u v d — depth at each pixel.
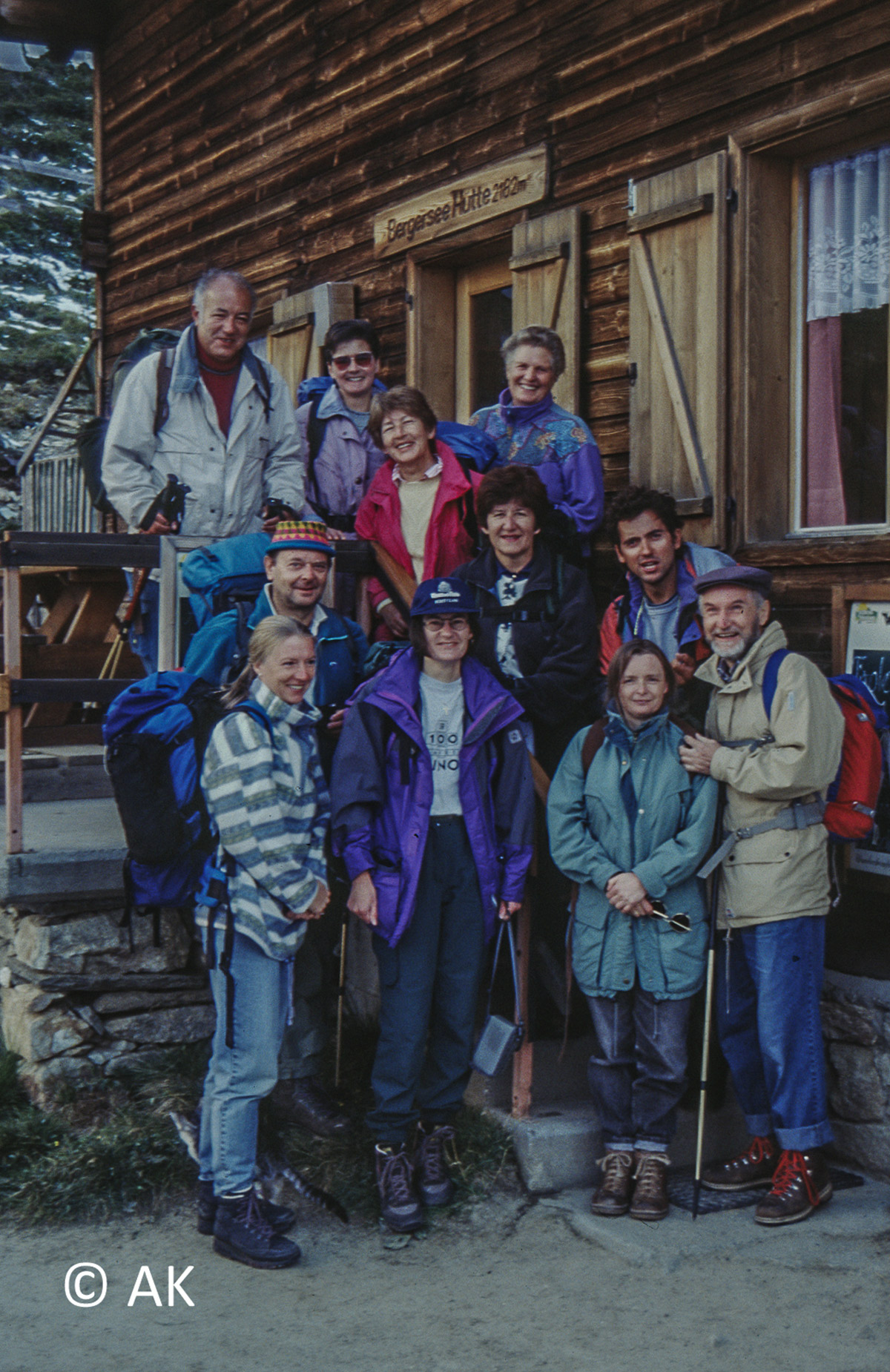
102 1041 4.55
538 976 4.36
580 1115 4.18
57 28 9.39
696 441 4.75
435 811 3.86
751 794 3.71
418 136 6.33
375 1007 4.92
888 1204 3.91
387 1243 3.70
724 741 3.85
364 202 6.74
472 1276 3.53
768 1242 3.66
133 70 9.05
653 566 4.12
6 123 24.14
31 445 10.30
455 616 3.78
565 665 4.12
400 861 3.79
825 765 3.68
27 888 4.33
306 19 7.13
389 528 4.55
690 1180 4.09
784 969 3.75
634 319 5.04
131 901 4.08
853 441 4.53
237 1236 3.61
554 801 3.94
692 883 3.85
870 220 4.43
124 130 9.24
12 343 22.12
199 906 3.63
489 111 5.87
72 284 24.16
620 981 3.83
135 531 4.75
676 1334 3.18
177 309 8.58
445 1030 3.94
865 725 3.83
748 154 4.59
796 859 3.74
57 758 6.04
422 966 3.83
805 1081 3.80
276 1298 3.41
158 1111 4.25
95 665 6.69
